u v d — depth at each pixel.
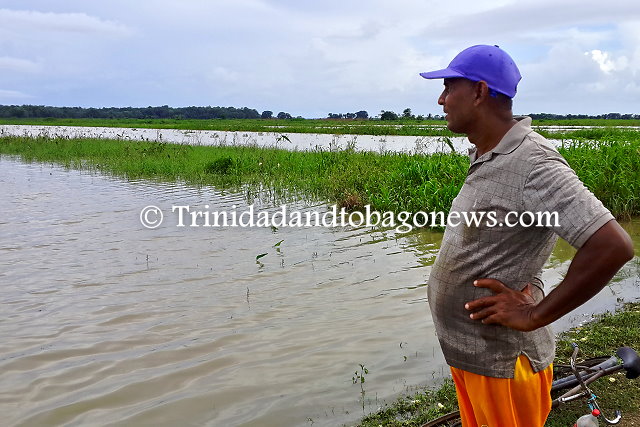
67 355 4.41
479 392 2.22
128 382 3.99
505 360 2.15
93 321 5.07
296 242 7.88
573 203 1.88
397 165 12.03
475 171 2.16
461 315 2.21
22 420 3.53
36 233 8.37
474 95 2.13
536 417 2.24
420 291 5.81
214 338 4.71
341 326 4.94
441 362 4.23
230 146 22.84
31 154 20.64
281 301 5.57
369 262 6.88
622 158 9.70
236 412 3.61
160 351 4.48
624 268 6.33
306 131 39.00
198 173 14.78
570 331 4.66
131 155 18.77
